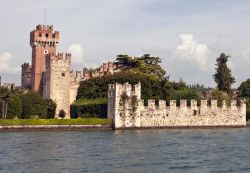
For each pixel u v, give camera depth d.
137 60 189.50
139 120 140.75
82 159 69.38
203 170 61.88
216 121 149.62
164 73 190.25
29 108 149.12
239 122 152.88
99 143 92.44
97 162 66.69
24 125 131.62
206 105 148.50
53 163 65.44
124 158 70.88
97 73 184.12
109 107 141.88
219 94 180.12
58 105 168.62
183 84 180.00
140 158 71.19
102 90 166.50
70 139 101.44
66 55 171.00
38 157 71.12
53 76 168.88
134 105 140.25
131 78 164.12
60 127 134.62
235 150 82.44
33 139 100.62
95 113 151.12
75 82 174.00
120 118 138.88
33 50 189.00
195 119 147.12
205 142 95.88
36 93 154.50
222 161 69.50
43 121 133.75
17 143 91.25
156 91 163.12
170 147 85.75
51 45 189.00
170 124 144.38
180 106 145.62
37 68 185.75
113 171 59.84
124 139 102.00
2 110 140.00
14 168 61.41
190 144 91.56
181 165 65.38
